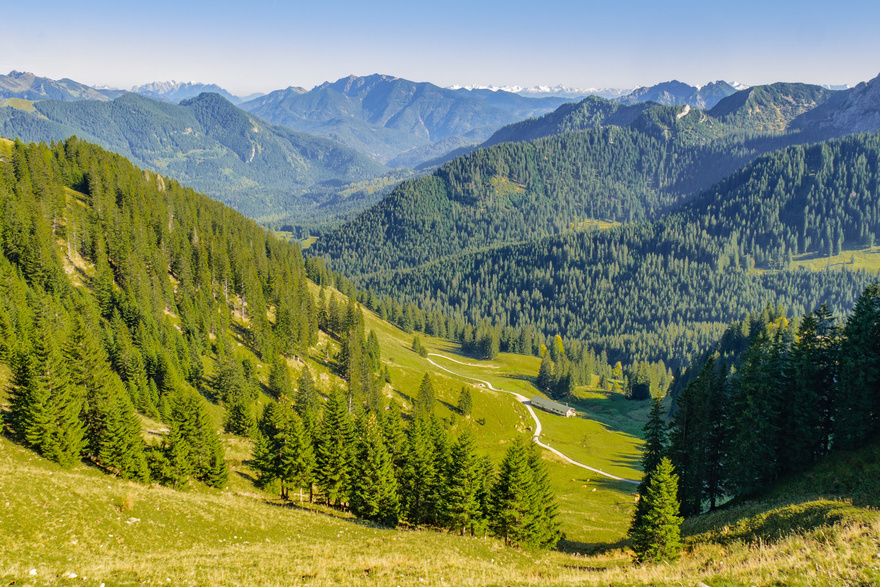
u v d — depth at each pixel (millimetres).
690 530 42750
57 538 29875
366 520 50594
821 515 29875
